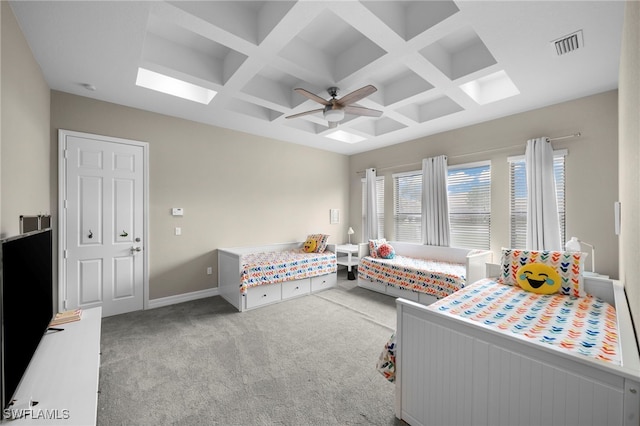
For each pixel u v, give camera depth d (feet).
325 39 8.30
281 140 16.14
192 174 12.76
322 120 12.47
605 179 9.70
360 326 9.87
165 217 12.01
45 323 5.63
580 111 10.21
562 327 5.59
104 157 10.55
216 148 13.53
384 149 17.43
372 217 17.67
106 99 10.43
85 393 4.02
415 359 5.15
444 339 4.72
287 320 10.41
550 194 10.64
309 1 5.80
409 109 12.48
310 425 5.32
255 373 7.00
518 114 11.74
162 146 11.92
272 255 14.15
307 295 13.60
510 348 4.01
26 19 6.12
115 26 6.44
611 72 8.39
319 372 7.06
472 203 13.52
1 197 5.13
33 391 4.04
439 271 11.71
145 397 6.08
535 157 10.98
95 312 7.02
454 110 11.81
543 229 10.71
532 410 3.82
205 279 13.16
